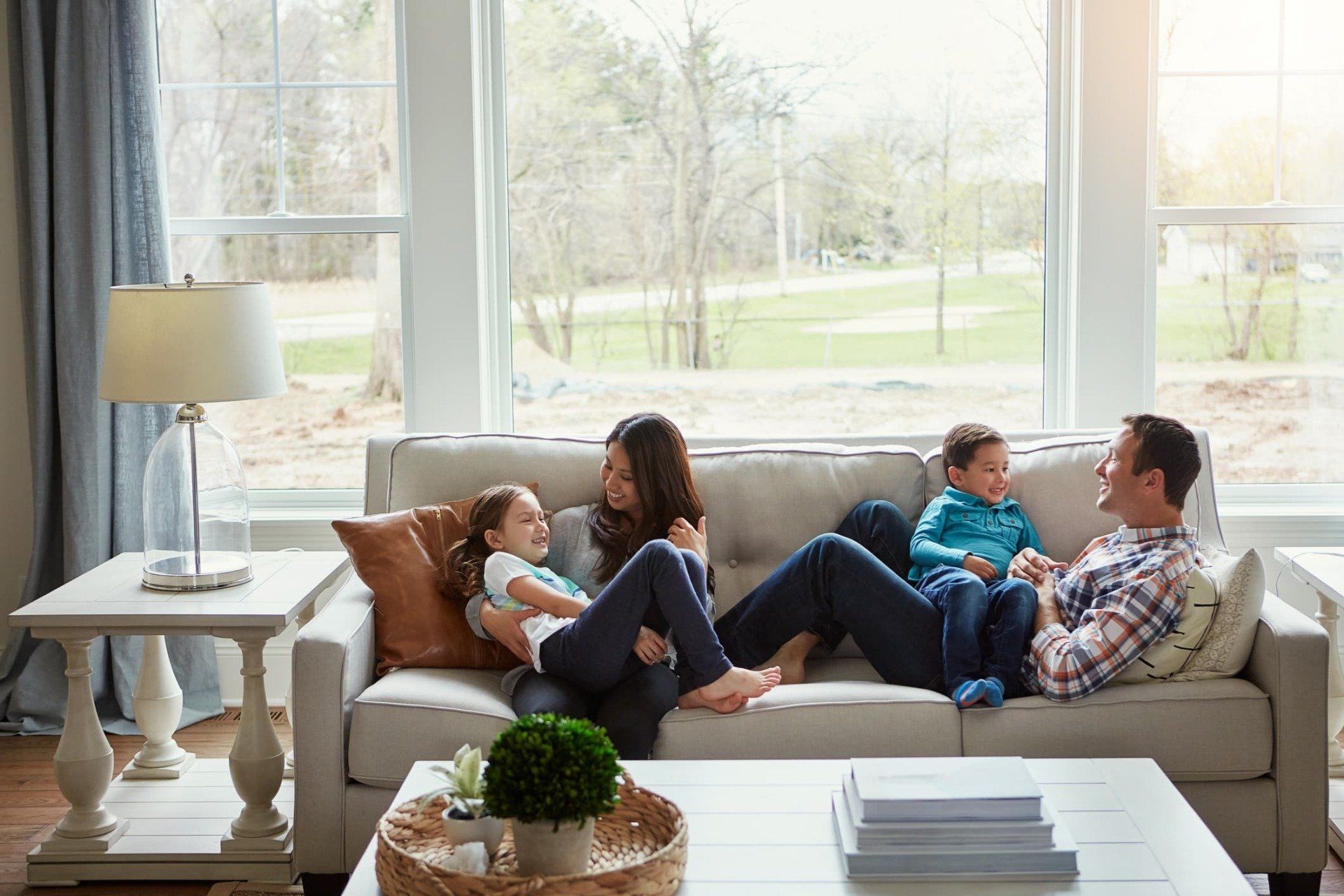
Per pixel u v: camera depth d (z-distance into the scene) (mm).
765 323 3627
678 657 2508
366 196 3516
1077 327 3424
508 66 3543
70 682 2498
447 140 3383
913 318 3619
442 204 3406
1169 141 3453
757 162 3570
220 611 2395
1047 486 2816
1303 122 3432
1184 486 2467
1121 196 3367
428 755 2268
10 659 3416
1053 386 3588
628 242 3609
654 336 3641
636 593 2328
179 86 3498
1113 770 1986
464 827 1632
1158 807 1842
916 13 3516
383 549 2596
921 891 1598
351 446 3600
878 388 3645
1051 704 2311
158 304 2498
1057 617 2488
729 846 1722
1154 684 2340
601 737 1585
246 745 2469
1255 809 2291
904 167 3562
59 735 3340
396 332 3547
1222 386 3529
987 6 3506
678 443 2721
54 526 3389
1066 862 1638
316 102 3488
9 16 3277
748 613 2623
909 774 1743
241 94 3494
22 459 3523
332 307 3549
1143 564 2422
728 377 3652
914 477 2869
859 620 2516
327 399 3582
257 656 2445
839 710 2297
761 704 2320
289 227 3514
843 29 3523
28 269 3326
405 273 3516
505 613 2484
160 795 2789
